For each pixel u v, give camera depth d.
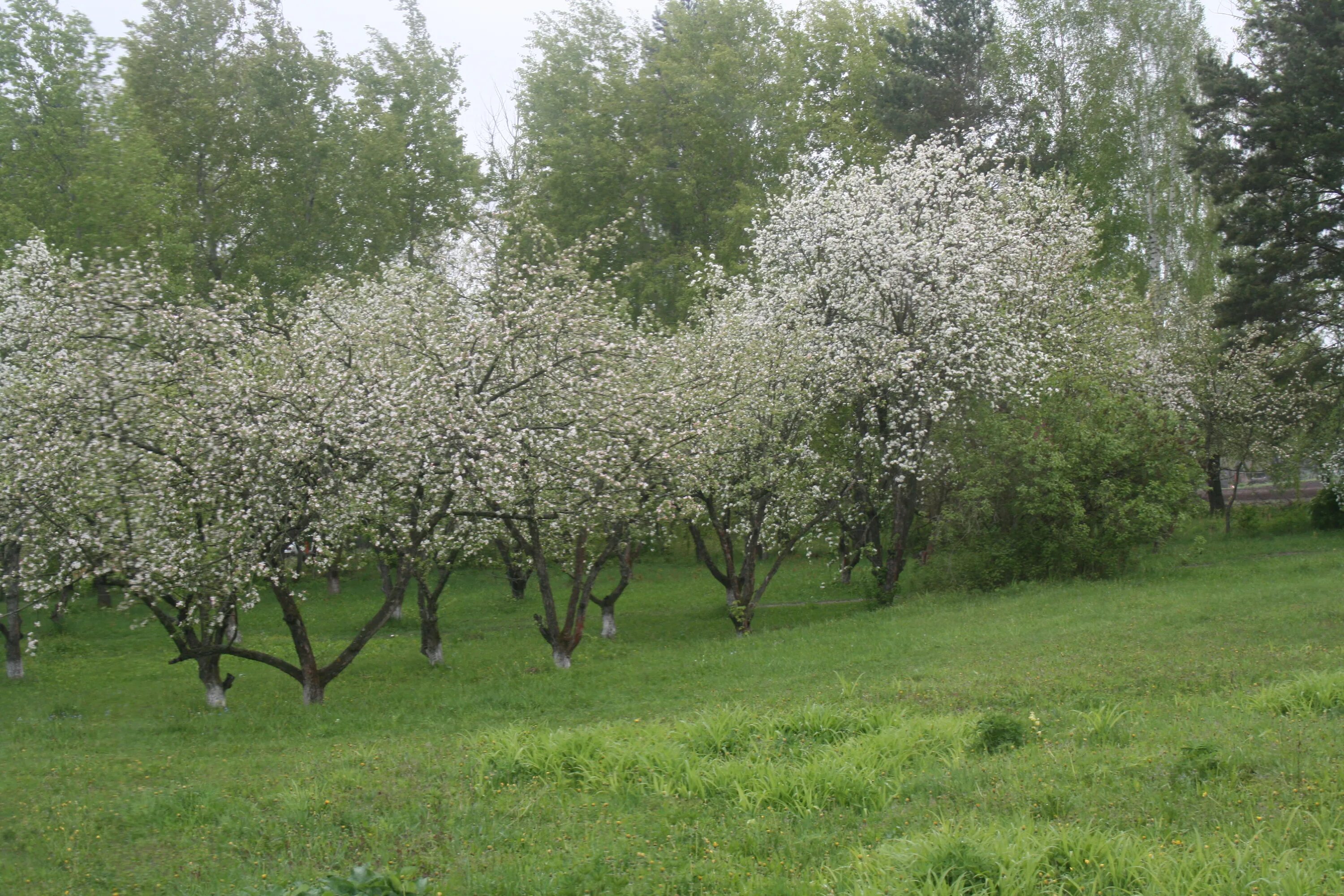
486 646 25.53
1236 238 29.25
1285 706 11.25
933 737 10.85
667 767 10.16
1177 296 38.06
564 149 41.31
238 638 27.92
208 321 17.38
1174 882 6.36
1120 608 20.42
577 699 16.77
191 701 19.73
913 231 25.83
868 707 12.75
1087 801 8.29
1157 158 39.94
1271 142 28.42
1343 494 33.09
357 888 6.91
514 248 23.50
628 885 7.48
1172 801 8.20
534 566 22.45
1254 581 22.73
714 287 30.12
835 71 46.09
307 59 40.69
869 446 26.28
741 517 26.92
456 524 19.88
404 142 40.56
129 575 16.61
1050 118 41.19
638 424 18.80
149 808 10.59
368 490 17.06
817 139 43.12
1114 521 24.67
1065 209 31.44
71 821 10.42
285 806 10.04
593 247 20.59
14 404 16.89
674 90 42.28
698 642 23.09
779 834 8.30
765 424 24.00
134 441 16.17
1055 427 25.38
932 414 24.75
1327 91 27.56
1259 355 35.50
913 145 38.88
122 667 24.81
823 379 24.00
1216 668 14.05
